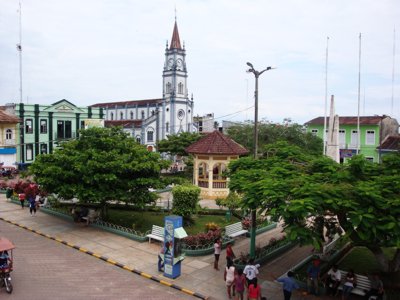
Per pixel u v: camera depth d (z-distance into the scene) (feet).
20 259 57.52
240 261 55.72
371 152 147.84
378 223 37.32
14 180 132.77
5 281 46.24
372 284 44.88
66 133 176.35
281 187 43.14
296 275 52.11
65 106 175.11
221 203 81.87
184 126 233.35
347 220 40.96
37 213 85.87
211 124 255.50
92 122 178.91
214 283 50.39
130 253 60.54
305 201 38.19
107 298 45.55
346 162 50.93
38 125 167.02
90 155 69.15
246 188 46.34
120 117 250.98
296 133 130.93
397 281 47.60
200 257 59.93
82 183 67.26
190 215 77.25
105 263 56.95
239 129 141.79
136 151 72.69
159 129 224.74
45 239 67.77
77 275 52.19
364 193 38.52
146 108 234.79
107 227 72.23
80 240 66.33
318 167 52.08
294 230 39.52
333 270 48.19
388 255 62.69
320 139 133.18
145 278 51.93
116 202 91.71
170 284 49.55
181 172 152.25
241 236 71.92
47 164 69.62
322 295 47.65
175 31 228.22
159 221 79.05
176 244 51.39
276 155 62.28
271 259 60.34
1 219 81.20
